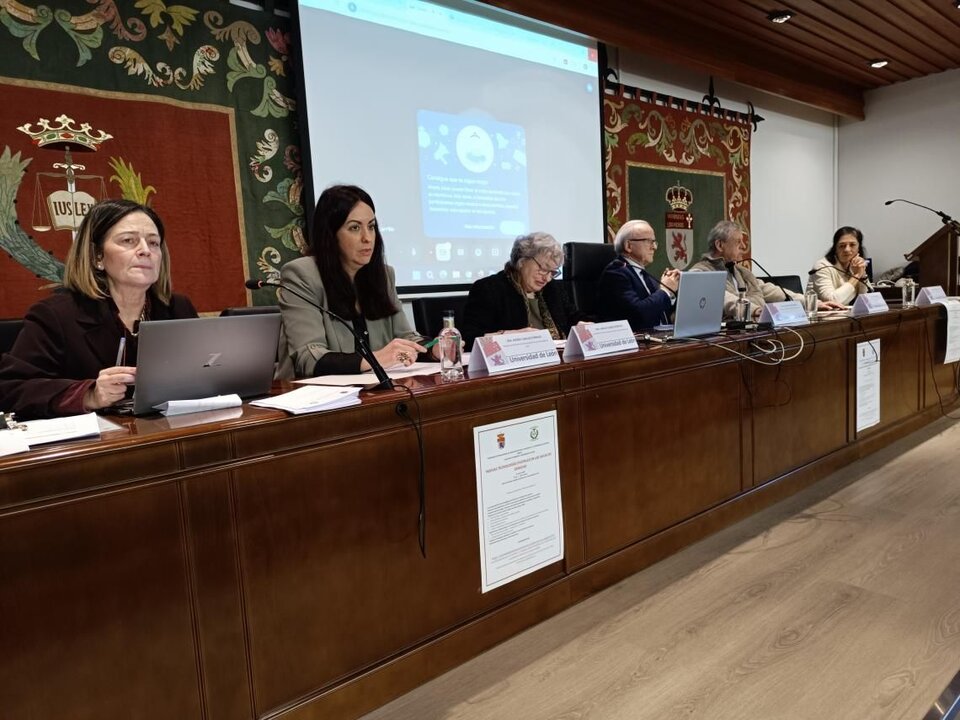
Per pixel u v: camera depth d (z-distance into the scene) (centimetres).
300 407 114
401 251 333
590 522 170
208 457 104
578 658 144
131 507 96
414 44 334
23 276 237
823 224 643
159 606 99
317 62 300
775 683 132
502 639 150
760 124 568
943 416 367
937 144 588
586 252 312
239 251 288
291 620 114
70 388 119
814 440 259
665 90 486
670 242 483
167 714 101
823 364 261
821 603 164
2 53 230
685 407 197
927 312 340
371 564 125
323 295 181
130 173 257
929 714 119
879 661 138
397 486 129
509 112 377
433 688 134
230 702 108
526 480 153
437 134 345
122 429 104
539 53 391
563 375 160
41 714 89
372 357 139
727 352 211
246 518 108
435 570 137
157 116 263
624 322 190
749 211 552
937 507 229
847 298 381
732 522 218
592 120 422
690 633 153
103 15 249
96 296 142
